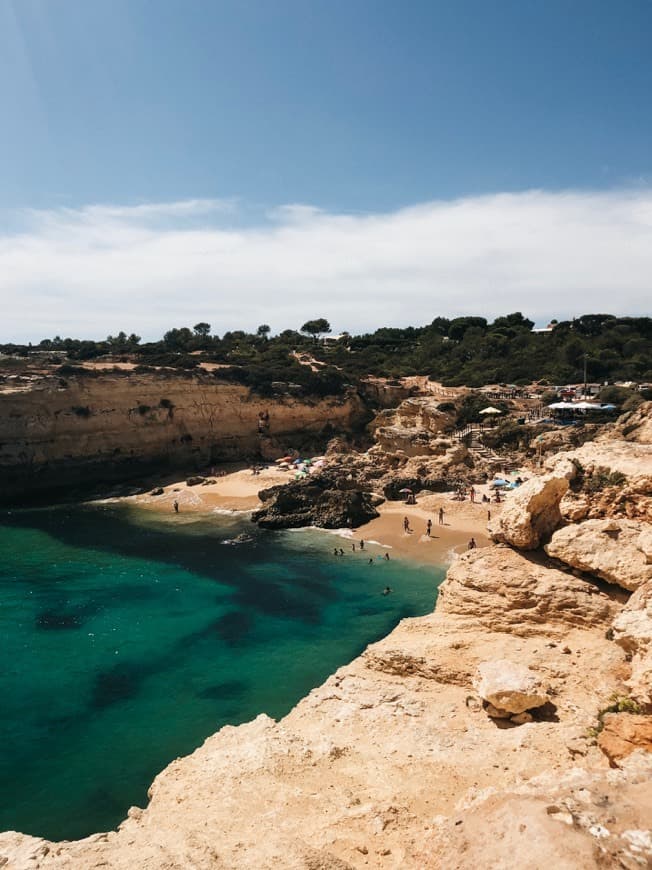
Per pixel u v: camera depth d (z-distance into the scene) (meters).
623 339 128.62
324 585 43.91
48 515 66.94
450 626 23.89
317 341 172.75
